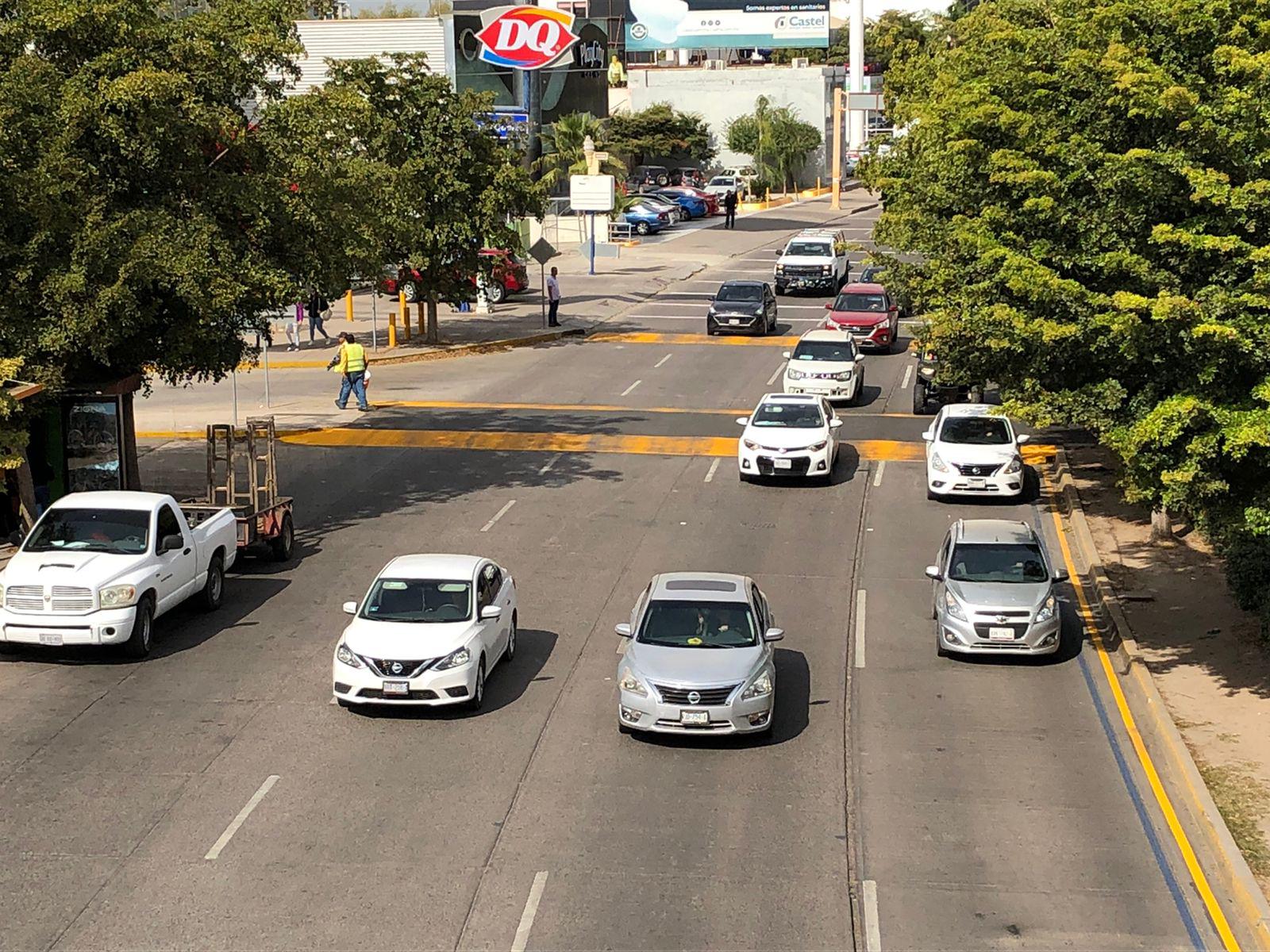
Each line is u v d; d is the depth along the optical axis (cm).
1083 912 1198
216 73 2525
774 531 2536
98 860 1289
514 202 4484
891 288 2938
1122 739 1612
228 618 2067
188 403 3694
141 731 1619
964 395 3434
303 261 2691
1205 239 1468
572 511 2664
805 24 9612
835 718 1683
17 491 2412
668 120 9300
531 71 7894
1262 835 1333
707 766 1530
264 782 1471
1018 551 1959
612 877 1259
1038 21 2567
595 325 4922
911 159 2972
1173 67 1633
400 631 1683
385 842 1330
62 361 2303
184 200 2500
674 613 1689
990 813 1405
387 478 2923
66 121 2281
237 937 1148
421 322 4703
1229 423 1473
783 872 1273
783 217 8431
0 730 1619
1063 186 1669
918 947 1136
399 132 4266
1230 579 1919
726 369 4088
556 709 1705
